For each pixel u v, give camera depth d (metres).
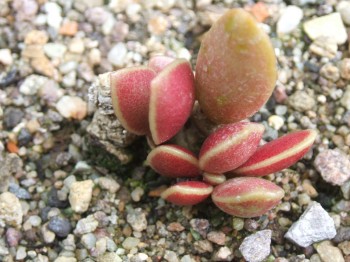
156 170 0.10
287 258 0.09
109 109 0.10
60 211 0.10
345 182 0.10
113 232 0.10
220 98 0.09
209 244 0.09
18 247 0.10
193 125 0.10
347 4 0.12
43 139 0.11
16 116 0.11
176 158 0.09
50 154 0.11
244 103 0.09
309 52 0.11
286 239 0.09
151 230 0.10
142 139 0.10
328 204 0.10
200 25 0.12
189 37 0.12
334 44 0.11
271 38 0.12
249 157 0.09
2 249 0.09
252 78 0.08
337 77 0.11
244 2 0.12
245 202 0.08
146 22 0.12
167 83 0.08
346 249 0.09
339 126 0.11
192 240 0.10
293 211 0.10
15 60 0.11
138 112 0.09
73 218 0.10
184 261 0.09
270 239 0.09
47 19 0.12
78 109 0.11
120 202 0.10
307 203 0.10
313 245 0.09
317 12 0.12
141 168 0.10
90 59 0.11
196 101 0.10
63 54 0.12
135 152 0.10
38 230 0.10
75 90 0.11
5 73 0.11
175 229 0.10
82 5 0.12
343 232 0.09
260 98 0.08
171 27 0.12
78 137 0.11
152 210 0.10
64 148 0.11
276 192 0.08
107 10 0.12
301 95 0.11
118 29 0.12
